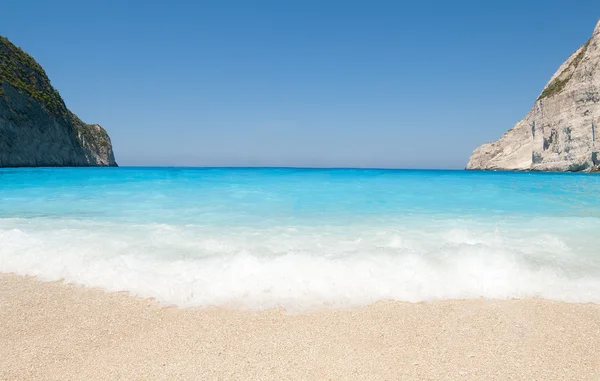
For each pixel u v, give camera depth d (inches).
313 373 142.3
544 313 195.3
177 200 569.6
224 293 214.1
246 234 334.0
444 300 210.7
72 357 153.4
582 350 159.8
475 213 464.4
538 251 286.7
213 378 138.8
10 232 315.9
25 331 174.7
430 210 485.7
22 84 2491.4
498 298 213.5
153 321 185.2
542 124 2279.8
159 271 239.1
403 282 225.9
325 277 229.1
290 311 196.1
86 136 3622.0
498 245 300.5
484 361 151.3
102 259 257.3
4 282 235.8
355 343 165.2
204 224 381.1
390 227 369.4
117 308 199.5
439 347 162.1
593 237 334.0
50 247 283.9
